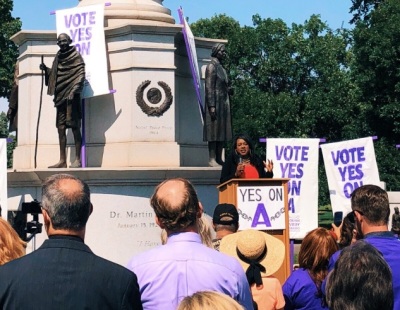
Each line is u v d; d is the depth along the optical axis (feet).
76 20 44.86
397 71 121.19
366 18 132.87
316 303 19.06
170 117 44.96
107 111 45.29
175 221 14.79
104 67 44.19
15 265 13.58
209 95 45.39
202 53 48.39
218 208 21.36
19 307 13.20
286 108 158.10
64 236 13.99
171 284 14.37
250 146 34.76
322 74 170.71
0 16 140.56
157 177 43.32
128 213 43.21
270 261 19.15
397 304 15.64
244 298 14.57
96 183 43.21
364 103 128.06
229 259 14.76
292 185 45.32
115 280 13.51
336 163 46.96
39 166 46.75
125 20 47.57
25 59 47.83
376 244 16.40
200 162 47.70
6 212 41.81
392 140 129.80
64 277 13.41
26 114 47.70
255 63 176.14
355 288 11.41
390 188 126.00
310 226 45.34
